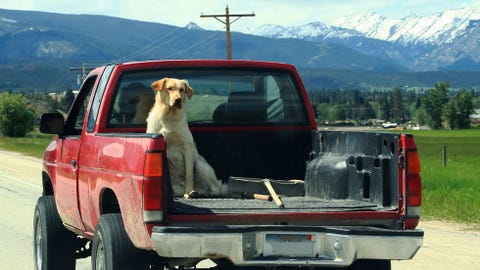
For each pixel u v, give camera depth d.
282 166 8.76
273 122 8.76
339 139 7.75
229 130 8.66
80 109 9.74
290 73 8.86
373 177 6.97
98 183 7.46
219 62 8.68
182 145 8.05
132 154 6.59
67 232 9.44
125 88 8.27
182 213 6.33
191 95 8.10
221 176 8.67
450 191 24.61
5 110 134.12
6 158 44.19
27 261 11.59
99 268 7.15
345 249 6.23
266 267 7.12
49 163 9.83
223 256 6.09
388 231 6.28
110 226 6.87
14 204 19.53
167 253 6.00
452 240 13.76
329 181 7.42
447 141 123.38
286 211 6.51
